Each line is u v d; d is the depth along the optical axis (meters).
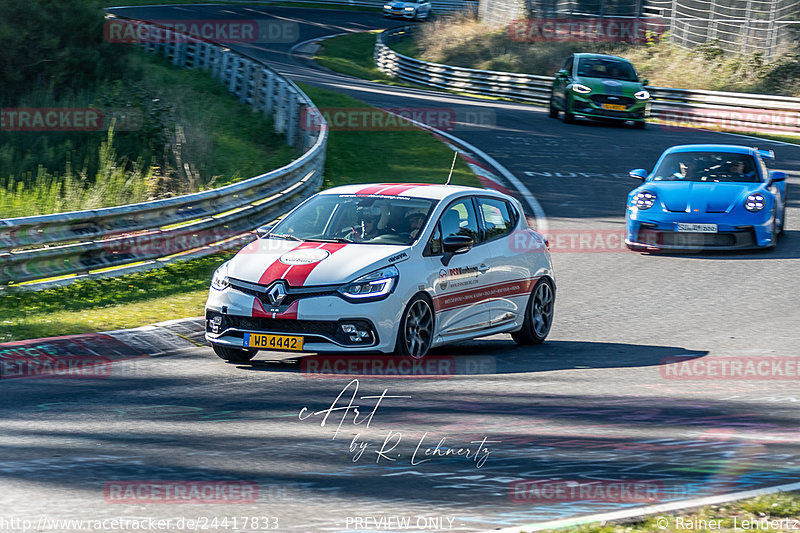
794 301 41.62
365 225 31.80
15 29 89.56
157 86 96.56
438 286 30.94
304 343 28.92
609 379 29.11
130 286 41.56
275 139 85.25
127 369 29.52
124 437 21.98
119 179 63.03
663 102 118.69
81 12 95.56
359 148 82.56
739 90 134.25
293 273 29.47
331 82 130.88
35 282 40.25
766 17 145.75
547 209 64.81
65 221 40.97
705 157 56.38
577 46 162.50
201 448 21.19
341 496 18.06
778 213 55.06
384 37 183.88
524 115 113.44
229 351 31.00
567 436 22.52
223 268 30.92
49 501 17.55
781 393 27.34
